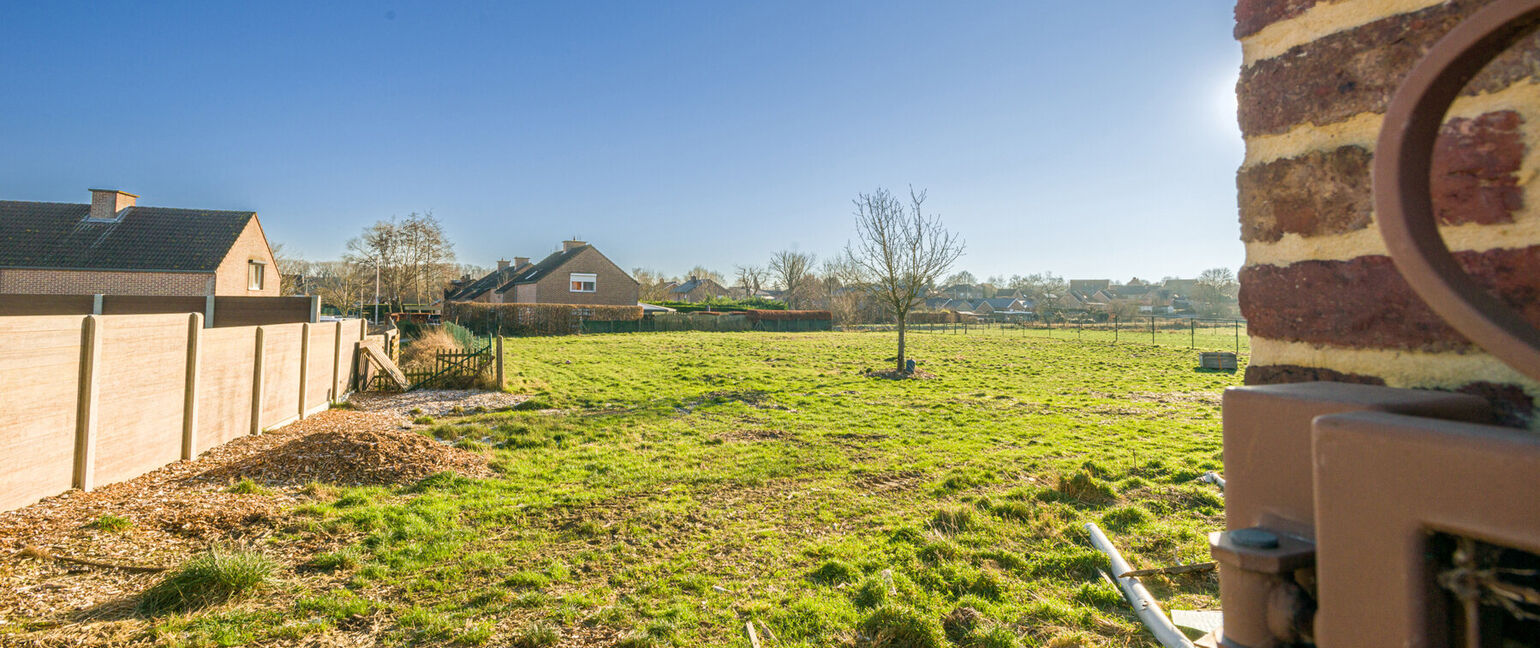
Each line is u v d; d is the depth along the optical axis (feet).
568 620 13.00
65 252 83.51
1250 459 2.36
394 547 16.61
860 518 19.70
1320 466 1.84
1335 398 2.04
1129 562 15.81
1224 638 2.26
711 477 24.36
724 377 59.77
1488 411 2.07
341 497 20.59
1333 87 2.67
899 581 14.84
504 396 46.91
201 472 22.02
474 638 12.14
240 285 92.84
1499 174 2.14
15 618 11.93
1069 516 19.61
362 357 48.24
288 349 33.81
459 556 16.29
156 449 22.34
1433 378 2.26
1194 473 24.62
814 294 214.07
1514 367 1.42
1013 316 228.43
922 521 19.04
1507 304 2.10
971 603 13.70
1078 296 294.46
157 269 84.28
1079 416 40.55
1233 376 65.00
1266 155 3.00
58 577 13.67
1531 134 2.07
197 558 15.02
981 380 60.70
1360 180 2.53
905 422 37.63
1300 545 2.09
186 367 24.00
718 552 16.85
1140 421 38.40
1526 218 2.07
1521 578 1.40
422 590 14.29
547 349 85.40
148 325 21.77
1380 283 2.44
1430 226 1.68
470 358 53.26
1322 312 2.68
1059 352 92.07
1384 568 1.64
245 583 13.64
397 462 23.70
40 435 17.57
